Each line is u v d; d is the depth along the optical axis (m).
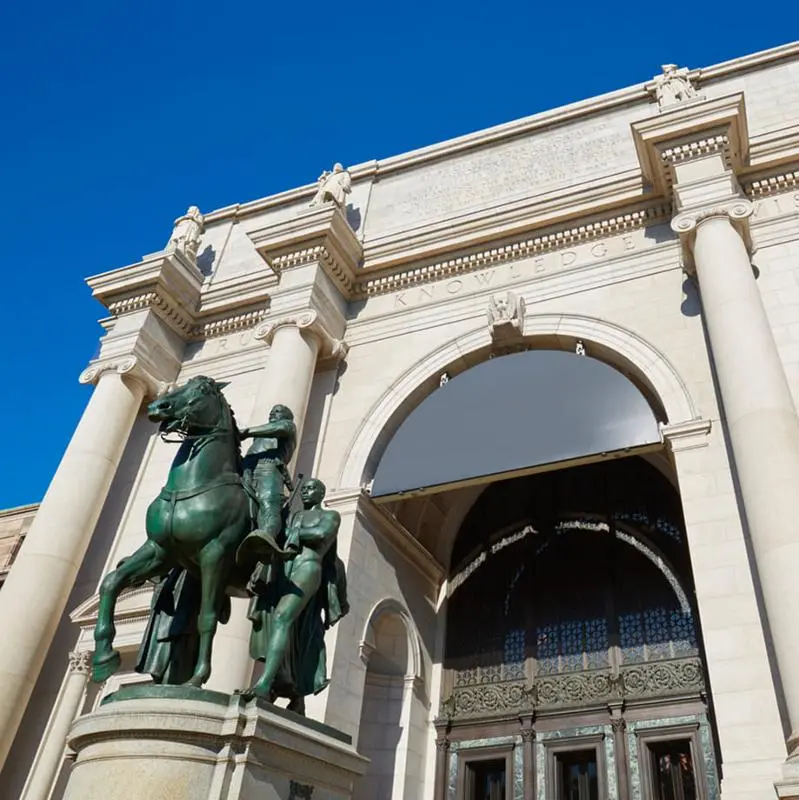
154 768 5.17
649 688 14.45
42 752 14.04
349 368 16.86
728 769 9.49
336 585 7.20
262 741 5.50
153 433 18.28
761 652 10.16
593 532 17.06
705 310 12.81
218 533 6.46
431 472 14.55
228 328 19.48
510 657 16.08
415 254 17.48
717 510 11.55
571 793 14.20
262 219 22.03
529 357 15.19
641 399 13.51
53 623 15.08
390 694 15.27
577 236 16.33
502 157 19.20
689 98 15.80
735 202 13.54
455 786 14.87
